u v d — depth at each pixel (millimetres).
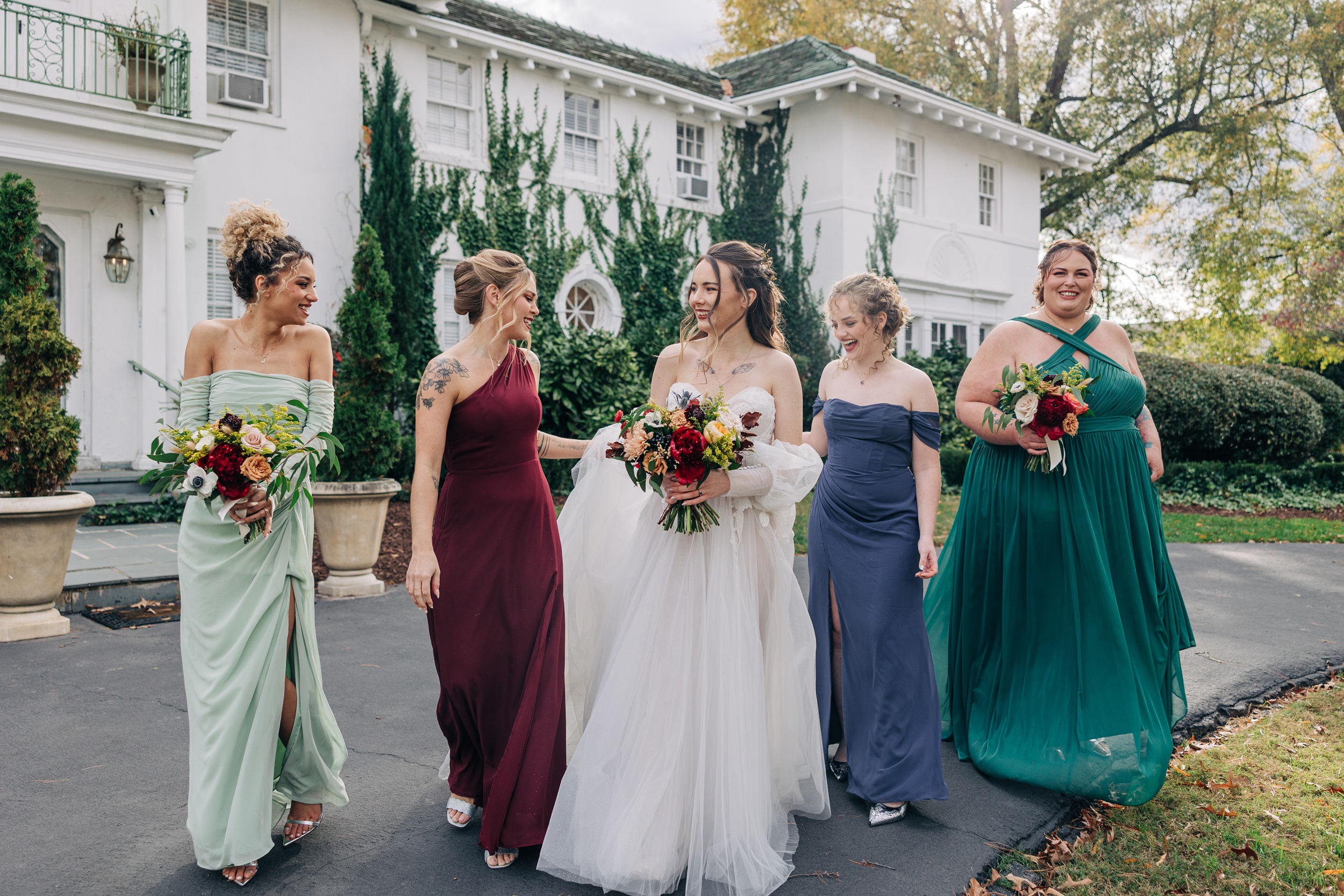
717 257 3014
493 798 2713
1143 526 3395
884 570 3244
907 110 17578
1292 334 22047
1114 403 3412
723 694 2723
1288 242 22094
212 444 2582
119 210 10430
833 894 2586
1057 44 24344
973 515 3627
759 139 17938
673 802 2617
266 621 2666
